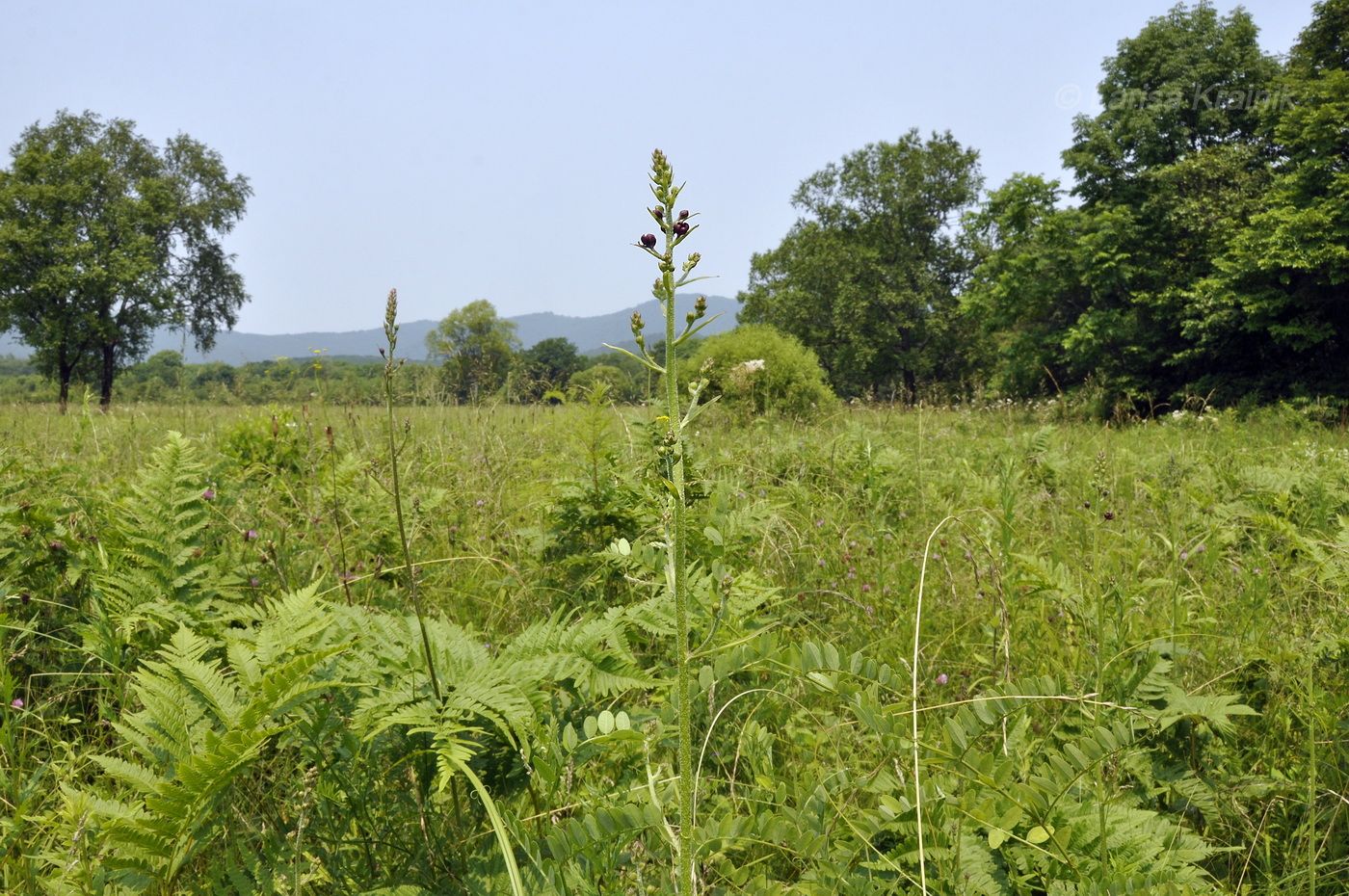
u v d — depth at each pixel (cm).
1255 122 2833
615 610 271
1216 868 219
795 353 1641
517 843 183
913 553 443
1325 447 958
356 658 215
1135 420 1468
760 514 403
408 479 527
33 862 184
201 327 5419
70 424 789
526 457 647
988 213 3117
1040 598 342
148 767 206
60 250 4059
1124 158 2845
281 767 234
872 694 203
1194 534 431
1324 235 2100
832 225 5222
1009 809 179
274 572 349
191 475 315
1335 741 243
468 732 209
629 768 227
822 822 204
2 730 222
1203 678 285
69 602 337
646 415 471
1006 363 3030
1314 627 306
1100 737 197
